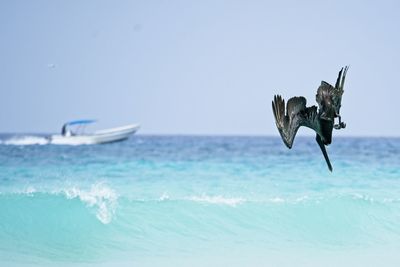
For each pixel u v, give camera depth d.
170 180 94.56
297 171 108.06
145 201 67.19
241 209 67.81
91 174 101.50
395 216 67.81
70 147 187.88
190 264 52.38
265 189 84.94
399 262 53.41
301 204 69.06
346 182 93.12
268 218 66.31
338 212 67.44
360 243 61.31
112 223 63.19
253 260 53.84
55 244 58.78
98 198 66.06
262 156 148.25
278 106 22.17
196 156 150.00
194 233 63.19
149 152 168.12
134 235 61.69
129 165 119.06
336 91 23.03
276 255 55.88
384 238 63.28
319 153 162.12
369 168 113.06
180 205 67.62
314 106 23.09
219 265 51.97
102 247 58.44
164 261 53.62
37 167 112.06
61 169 109.12
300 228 65.19
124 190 82.31
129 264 52.66
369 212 68.19
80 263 53.19
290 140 22.09
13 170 106.06
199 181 93.50
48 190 80.31
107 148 189.12
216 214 66.62
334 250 58.34
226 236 62.56
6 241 58.56
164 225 63.91
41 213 63.12
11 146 187.50
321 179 96.44
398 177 99.31
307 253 56.94
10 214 62.72
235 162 127.25
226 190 83.44
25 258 54.28
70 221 62.56
